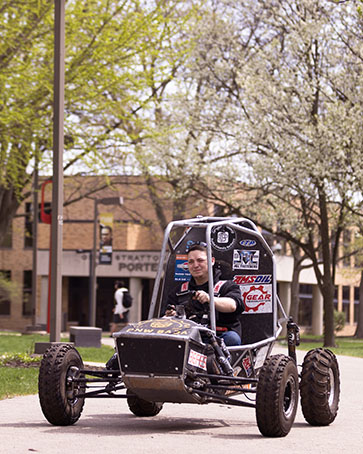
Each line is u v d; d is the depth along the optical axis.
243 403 9.06
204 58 41.97
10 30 25.70
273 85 36.66
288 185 35.94
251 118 38.34
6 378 15.21
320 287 38.66
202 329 9.02
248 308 10.63
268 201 42.72
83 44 28.23
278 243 56.00
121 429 9.48
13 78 25.95
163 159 41.28
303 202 38.12
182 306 9.59
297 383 9.45
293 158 35.16
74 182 51.66
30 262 69.69
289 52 37.56
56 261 18.69
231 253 10.67
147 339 8.74
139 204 65.25
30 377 15.56
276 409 8.93
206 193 43.97
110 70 27.55
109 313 66.69
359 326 61.41
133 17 27.88
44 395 9.45
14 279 69.88
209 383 9.14
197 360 8.90
